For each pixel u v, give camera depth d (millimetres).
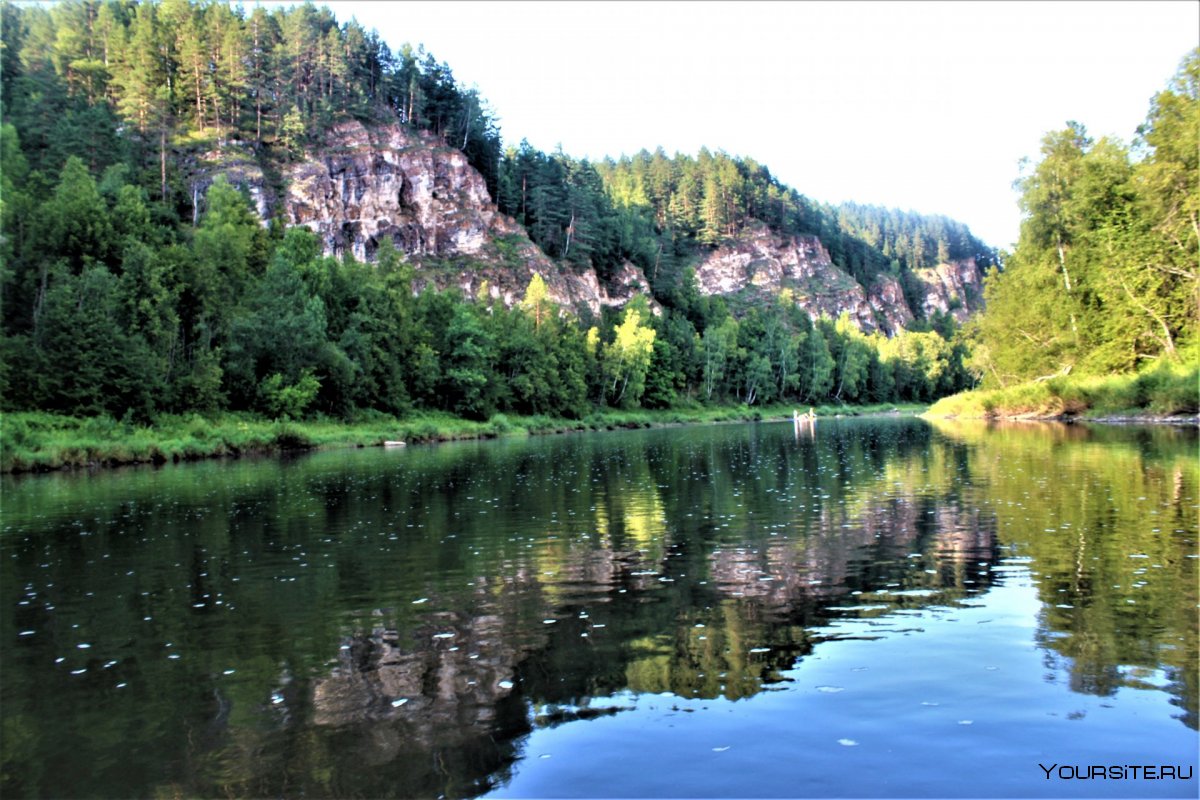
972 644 8102
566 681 7570
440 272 136250
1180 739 5945
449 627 9484
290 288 62781
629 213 188125
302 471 33031
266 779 5891
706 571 11883
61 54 118750
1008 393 61250
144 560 14438
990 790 5340
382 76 154875
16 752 6477
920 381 154500
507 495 22453
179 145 119875
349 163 134125
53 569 13836
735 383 128625
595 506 19531
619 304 158000
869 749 5961
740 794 5391
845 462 29750
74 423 43281
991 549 12516
